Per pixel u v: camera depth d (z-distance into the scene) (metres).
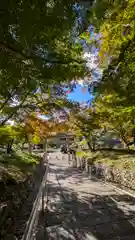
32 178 8.59
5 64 2.42
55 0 1.96
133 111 5.14
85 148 18.75
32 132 6.90
